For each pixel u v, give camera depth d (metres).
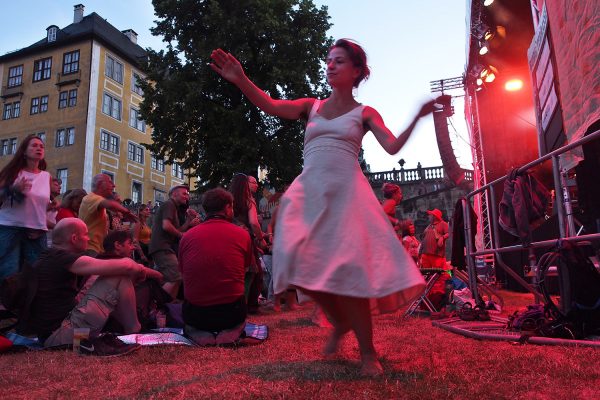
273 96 20.89
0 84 38.22
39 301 3.42
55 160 34.53
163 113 20.77
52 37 37.53
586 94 4.99
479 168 17.11
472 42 14.55
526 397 1.79
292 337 3.69
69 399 1.93
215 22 19.62
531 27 13.32
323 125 2.29
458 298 5.78
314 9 21.55
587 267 3.33
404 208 27.86
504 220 4.21
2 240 4.31
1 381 2.27
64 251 3.57
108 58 37.00
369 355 2.19
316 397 1.79
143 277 3.82
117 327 3.73
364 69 2.39
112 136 36.69
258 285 6.00
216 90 20.88
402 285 1.91
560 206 3.57
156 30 21.31
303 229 2.06
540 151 9.27
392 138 2.12
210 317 3.41
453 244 5.84
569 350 2.81
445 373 2.19
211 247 3.49
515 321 3.78
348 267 1.96
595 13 4.70
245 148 19.53
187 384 2.08
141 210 7.96
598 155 5.29
